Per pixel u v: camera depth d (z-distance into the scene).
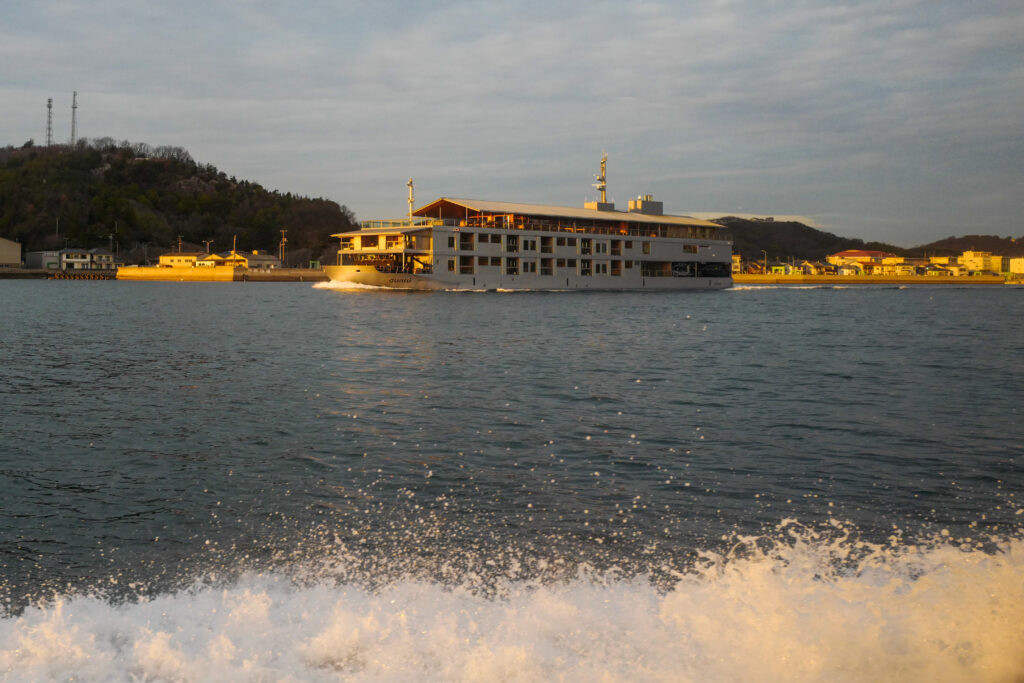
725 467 14.19
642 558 9.31
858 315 69.00
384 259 123.88
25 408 20.30
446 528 10.57
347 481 13.16
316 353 34.00
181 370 28.12
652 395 22.81
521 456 15.05
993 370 29.25
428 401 21.52
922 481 13.19
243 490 12.62
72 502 11.98
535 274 125.81
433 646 6.73
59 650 6.71
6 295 107.12
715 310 76.50
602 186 147.62
